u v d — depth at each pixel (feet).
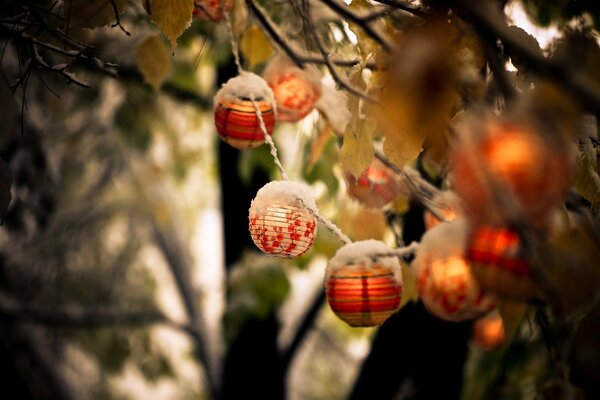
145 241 27.32
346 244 7.87
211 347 23.03
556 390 7.30
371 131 7.38
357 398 14.66
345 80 7.74
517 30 5.64
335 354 28.55
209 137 23.40
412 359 14.16
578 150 6.57
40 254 23.35
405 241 12.29
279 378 17.38
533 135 4.96
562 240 5.75
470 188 5.19
